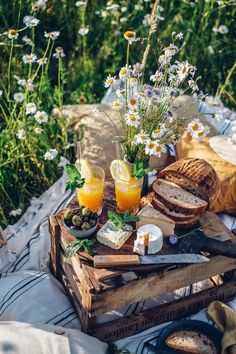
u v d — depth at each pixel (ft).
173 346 3.67
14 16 6.07
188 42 6.64
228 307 3.85
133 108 3.59
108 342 3.84
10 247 4.66
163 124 3.65
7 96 5.17
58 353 3.30
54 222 3.95
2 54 6.01
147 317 3.89
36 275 4.15
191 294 4.03
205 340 3.71
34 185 5.37
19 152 5.32
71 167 3.74
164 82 3.77
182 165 3.95
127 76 3.62
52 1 6.40
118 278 3.54
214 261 3.85
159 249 3.64
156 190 3.89
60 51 5.15
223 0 6.65
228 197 4.62
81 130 5.08
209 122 5.37
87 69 6.55
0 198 5.17
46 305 3.92
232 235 3.88
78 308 3.87
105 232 3.68
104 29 6.66
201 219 3.93
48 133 5.60
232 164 4.66
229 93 6.60
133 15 6.57
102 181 3.82
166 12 6.64
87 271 3.54
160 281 3.69
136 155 3.79
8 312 3.87
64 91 6.04
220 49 6.72
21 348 3.28
